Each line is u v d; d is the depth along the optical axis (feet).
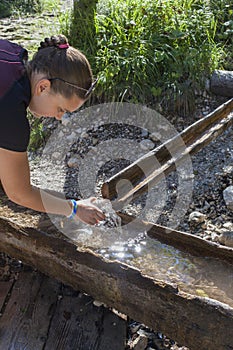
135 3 15.57
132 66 13.97
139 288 7.55
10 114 6.13
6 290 9.32
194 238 9.22
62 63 6.25
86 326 8.56
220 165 12.19
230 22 15.52
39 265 9.04
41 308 8.89
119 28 14.69
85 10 15.25
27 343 8.23
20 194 6.82
